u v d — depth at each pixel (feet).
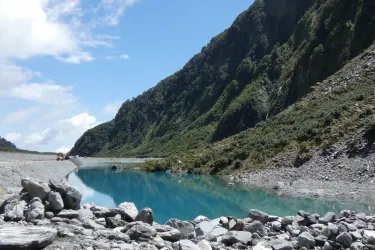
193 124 504.84
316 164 104.94
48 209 38.86
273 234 38.27
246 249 33.17
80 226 35.06
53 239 28.55
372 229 38.58
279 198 83.66
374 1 260.83
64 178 164.04
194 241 35.14
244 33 547.08
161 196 102.99
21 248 25.55
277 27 481.05
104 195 108.06
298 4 462.19
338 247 33.73
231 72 533.96
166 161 208.33
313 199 78.13
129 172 203.10
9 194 51.06
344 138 107.14
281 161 121.60
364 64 180.45
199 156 191.83
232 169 147.64
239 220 40.29
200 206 82.07
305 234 35.17
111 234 32.24
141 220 39.29
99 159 364.17
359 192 78.18
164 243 32.63
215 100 525.34
